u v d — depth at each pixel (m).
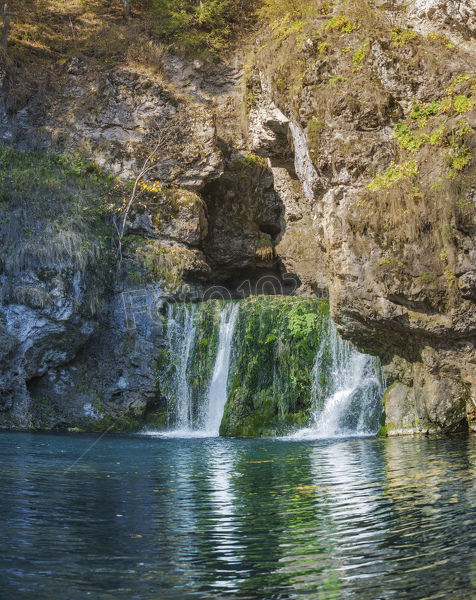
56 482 6.49
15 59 20.23
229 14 21.78
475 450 8.27
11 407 14.62
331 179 10.59
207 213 19.67
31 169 17.22
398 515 4.71
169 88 19.55
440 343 10.30
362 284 10.20
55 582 3.43
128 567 3.69
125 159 18.77
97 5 24.64
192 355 15.62
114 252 16.73
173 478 6.81
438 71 10.22
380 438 10.69
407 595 3.21
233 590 3.32
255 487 6.13
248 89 13.12
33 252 14.93
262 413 13.80
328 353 13.76
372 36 10.59
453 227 9.34
